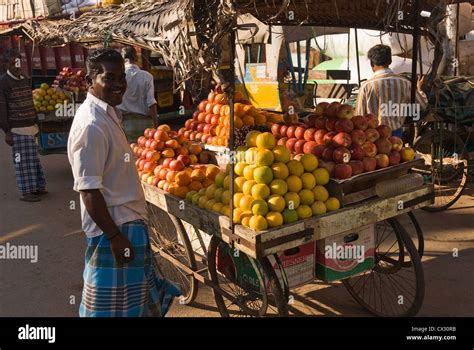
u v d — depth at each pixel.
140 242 2.76
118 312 2.75
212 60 2.64
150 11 4.05
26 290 4.25
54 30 6.32
